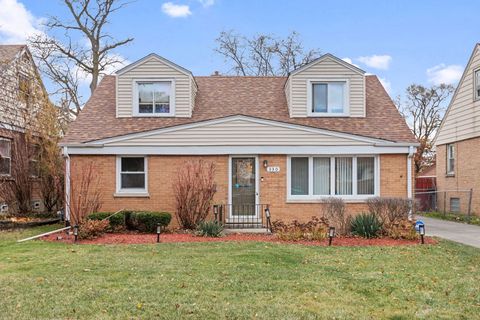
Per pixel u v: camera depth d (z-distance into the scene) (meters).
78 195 14.41
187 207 13.81
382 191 14.79
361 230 12.30
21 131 18.98
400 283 7.24
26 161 18.84
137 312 5.63
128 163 15.05
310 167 14.96
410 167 14.85
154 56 16.45
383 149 14.76
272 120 14.73
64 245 10.73
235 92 18.25
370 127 15.82
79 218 13.52
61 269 7.91
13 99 18.64
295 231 12.02
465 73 20.30
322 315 5.61
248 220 14.73
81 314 5.56
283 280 7.28
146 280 7.17
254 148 14.76
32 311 5.66
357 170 14.98
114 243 11.10
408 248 10.60
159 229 11.48
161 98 16.52
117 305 5.88
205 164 14.42
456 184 21.23
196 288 6.72
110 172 14.90
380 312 5.80
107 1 27.27
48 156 18.78
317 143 14.76
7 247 10.40
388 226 12.44
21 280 7.12
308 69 16.42
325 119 16.27
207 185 13.93
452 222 18.08
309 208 14.82
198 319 5.41
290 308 5.84
